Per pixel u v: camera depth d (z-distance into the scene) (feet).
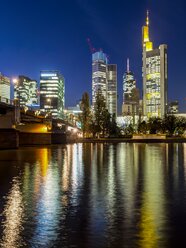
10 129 287.48
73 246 40.55
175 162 151.23
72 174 108.58
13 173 111.96
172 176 102.47
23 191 76.69
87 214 55.06
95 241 42.14
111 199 67.15
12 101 289.74
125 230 46.37
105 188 80.59
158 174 107.55
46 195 71.67
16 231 46.11
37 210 57.88
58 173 111.65
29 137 400.67
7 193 74.13
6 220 51.55
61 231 46.06
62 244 41.22
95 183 88.79
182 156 190.08
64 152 238.07
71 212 56.44
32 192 75.41
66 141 476.95
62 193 74.02
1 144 285.23
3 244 41.24
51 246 40.60
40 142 406.82
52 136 446.60
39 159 172.35
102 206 60.85
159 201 64.90
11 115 287.48
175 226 48.01
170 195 71.00
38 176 103.96
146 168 125.90
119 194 72.54
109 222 50.24
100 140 543.80
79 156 195.00
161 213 55.42
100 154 212.43
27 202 64.44
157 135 591.37
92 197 69.36
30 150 268.82
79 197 69.36
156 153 219.82
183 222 49.96
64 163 148.77
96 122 649.61
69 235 44.42
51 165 139.74
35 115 370.73
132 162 152.35
